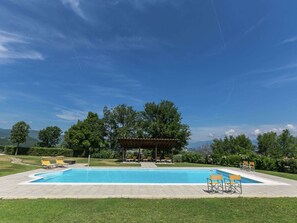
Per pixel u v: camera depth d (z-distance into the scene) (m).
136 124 42.72
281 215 5.94
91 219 5.34
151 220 5.37
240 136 38.94
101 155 33.75
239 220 5.51
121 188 9.12
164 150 32.38
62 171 16.08
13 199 7.14
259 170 18.83
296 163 17.05
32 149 32.81
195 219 5.51
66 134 41.94
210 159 25.67
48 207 6.20
